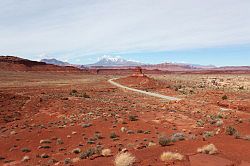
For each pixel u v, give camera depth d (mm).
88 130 30391
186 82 137250
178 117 37188
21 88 92375
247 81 144000
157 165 12078
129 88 102500
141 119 35312
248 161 12156
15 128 36875
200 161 12148
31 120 42062
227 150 13945
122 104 56438
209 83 131625
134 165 12625
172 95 79562
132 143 22359
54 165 17516
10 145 27688
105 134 28094
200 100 60219
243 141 15867
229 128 18219
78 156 19688
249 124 23812
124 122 32688
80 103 54031
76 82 129875
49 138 28953
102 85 112438
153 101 65625
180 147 14930
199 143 15539
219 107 49469
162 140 16406
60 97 63438
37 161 21141
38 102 55781
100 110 45656
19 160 22547
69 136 28656
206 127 27609
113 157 15383
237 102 52219
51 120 41031
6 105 53031
